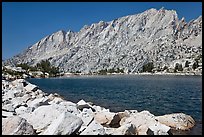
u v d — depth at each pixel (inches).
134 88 2928.2
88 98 1766.7
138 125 630.5
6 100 824.3
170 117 775.1
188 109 1241.4
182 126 741.9
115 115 723.4
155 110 1219.2
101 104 1434.5
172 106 1364.4
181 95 2022.6
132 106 1360.7
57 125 477.7
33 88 1566.2
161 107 1326.3
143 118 666.2
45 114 565.9
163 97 1867.6
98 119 725.3
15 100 908.6
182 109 1243.8
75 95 1998.0
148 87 3102.9
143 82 4515.3
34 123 553.6
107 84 3870.6
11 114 613.9
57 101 974.4
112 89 2743.6
